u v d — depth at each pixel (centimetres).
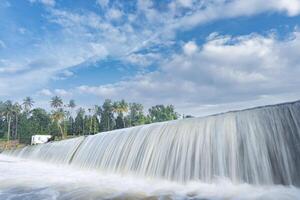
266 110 1228
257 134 1222
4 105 13438
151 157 1652
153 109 13638
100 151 2209
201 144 1420
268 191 1068
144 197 1144
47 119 14662
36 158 3591
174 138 1588
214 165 1327
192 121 1547
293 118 1118
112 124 13275
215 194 1119
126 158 1847
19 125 14000
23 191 1321
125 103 12912
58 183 1525
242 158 1240
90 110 13062
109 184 1459
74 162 2505
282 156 1117
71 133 13388
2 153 5422
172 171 1484
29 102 14962
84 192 1269
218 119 1407
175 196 1133
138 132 1936
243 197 1042
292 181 1066
